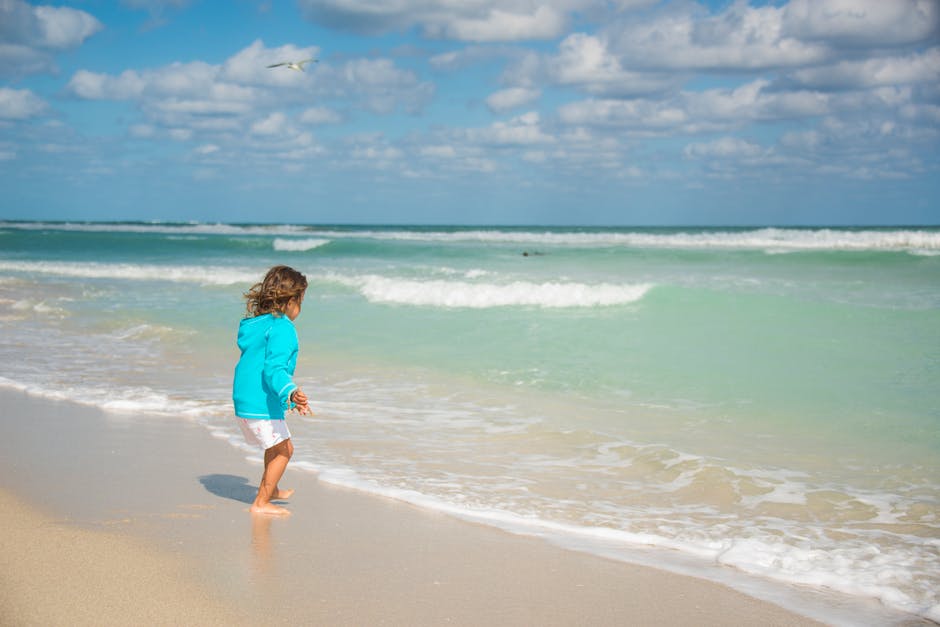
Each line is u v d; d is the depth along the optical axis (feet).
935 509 16.15
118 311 49.75
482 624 10.40
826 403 25.11
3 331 42.86
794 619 10.91
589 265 81.30
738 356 31.94
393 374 31.48
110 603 10.47
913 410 23.93
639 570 12.69
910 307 42.09
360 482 17.69
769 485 17.71
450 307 47.60
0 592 10.71
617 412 25.04
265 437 15.10
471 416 24.72
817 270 70.64
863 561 13.24
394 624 10.28
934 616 10.96
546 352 34.45
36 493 15.97
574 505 16.37
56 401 26.11
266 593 11.13
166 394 27.71
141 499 15.81
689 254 90.48
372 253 108.58
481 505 16.21
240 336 15.53
